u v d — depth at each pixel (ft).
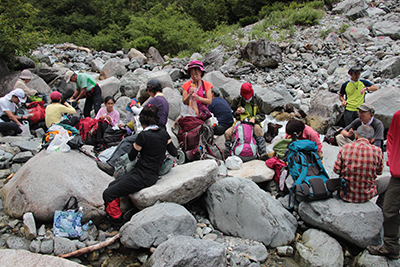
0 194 12.12
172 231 9.69
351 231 9.91
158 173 10.96
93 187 11.47
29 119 19.07
